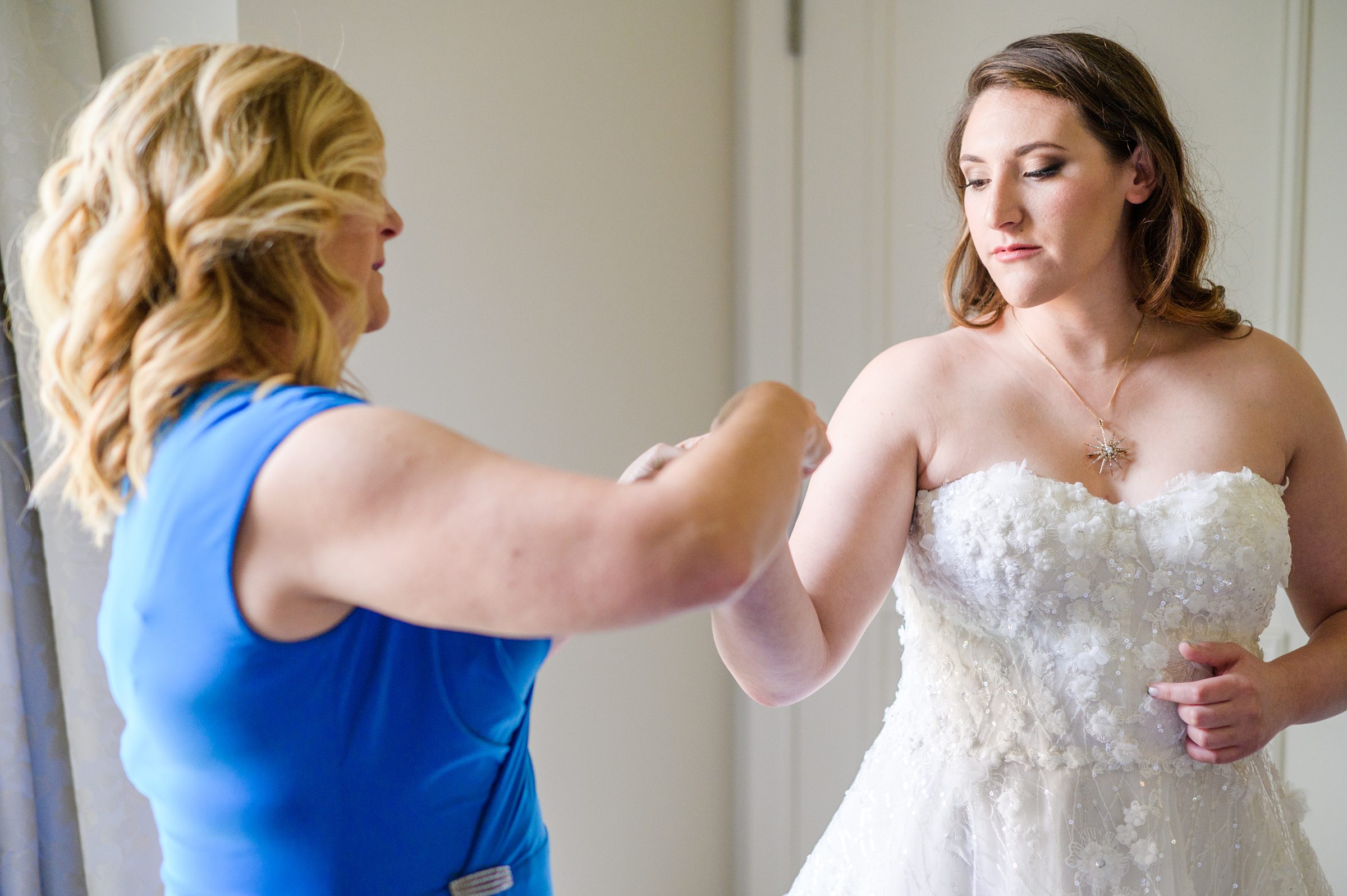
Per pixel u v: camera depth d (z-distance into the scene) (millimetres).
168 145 716
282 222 701
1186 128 2072
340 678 731
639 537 584
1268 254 2041
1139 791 1163
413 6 1834
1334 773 2055
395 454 619
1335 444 1282
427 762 773
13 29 1623
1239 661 1151
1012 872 1157
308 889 729
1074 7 2135
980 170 1206
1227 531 1163
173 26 1698
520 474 608
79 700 1699
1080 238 1161
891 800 1259
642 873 2332
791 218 2371
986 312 1337
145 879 1781
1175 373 1263
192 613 673
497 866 835
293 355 728
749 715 2420
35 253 758
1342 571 1302
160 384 687
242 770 706
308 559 639
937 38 2256
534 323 2062
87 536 1695
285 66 757
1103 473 1230
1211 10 2037
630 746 2285
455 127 1913
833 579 1191
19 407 1681
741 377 2443
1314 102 1989
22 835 1664
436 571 604
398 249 1853
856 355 2377
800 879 1376
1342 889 2057
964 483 1221
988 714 1207
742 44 2365
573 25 2084
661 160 2273
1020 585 1167
